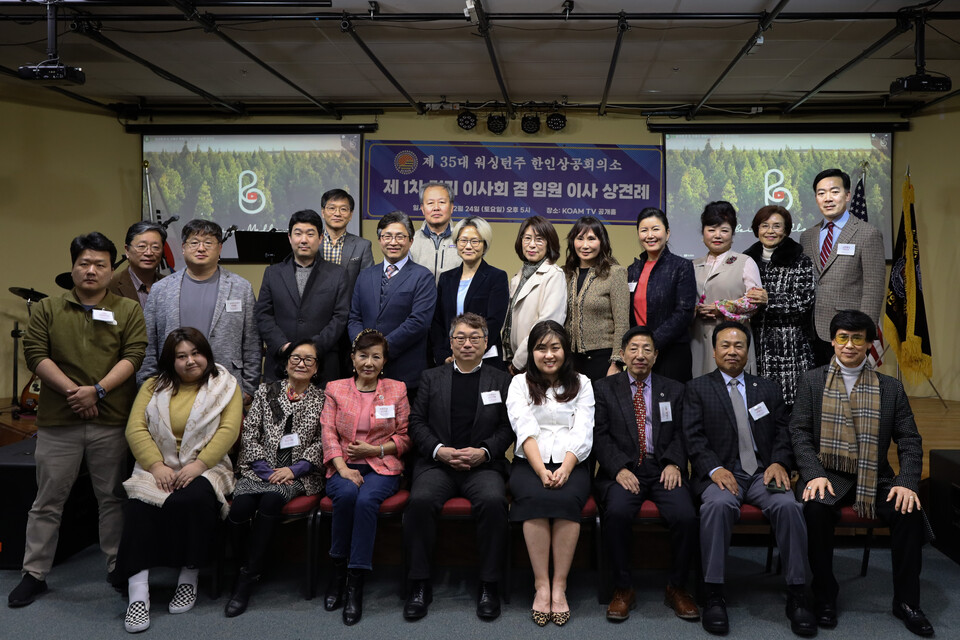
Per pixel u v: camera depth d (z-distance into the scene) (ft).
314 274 11.39
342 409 9.80
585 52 19.10
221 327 10.75
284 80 21.09
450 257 12.60
